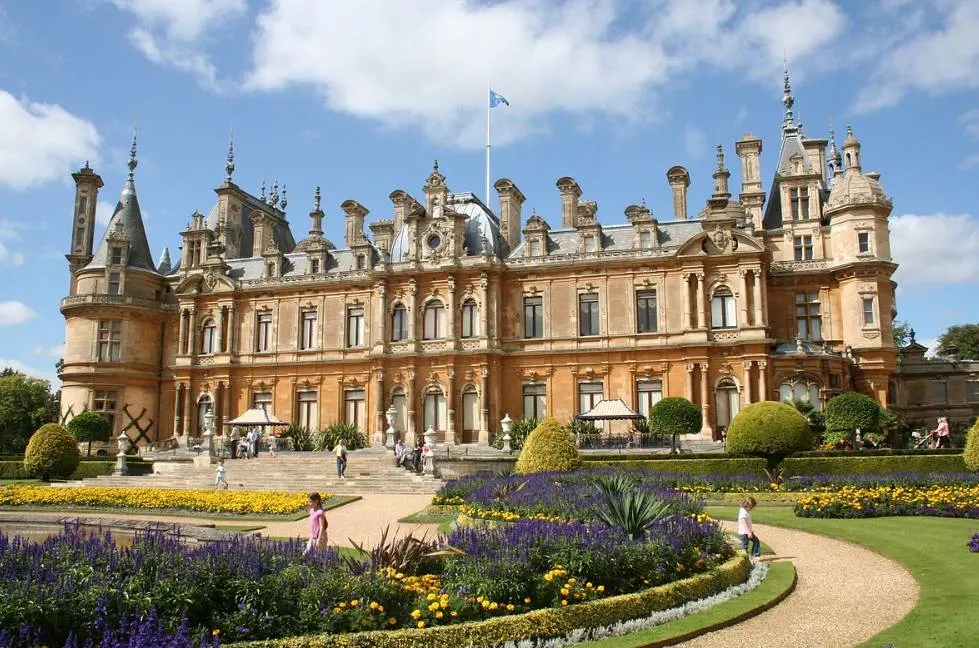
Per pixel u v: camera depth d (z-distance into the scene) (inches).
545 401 2122.3
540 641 487.8
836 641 511.8
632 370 2059.5
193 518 1203.2
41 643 382.9
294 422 2311.8
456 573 533.3
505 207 2390.5
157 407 2532.0
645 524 677.9
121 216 2645.2
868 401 1707.7
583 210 2399.1
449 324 2160.4
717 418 1985.7
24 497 1353.3
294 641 430.9
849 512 1036.5
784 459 1441.9
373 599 475.8
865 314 2022.6
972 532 877.2
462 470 1651.1
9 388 2987.2
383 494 1475.1
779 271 2116.1
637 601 552.1
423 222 2262.6
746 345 1963.6
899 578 698.2
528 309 2181.3
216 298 2440.9
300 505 1258.0
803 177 2218.3
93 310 2472.9
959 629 501.0
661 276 2081.7
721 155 2174.0
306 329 2365.9
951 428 2176.4
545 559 562.9
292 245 3107.8
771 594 629.6
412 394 2167.8
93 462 1882.4
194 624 430.6
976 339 3166.8
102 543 506.9
